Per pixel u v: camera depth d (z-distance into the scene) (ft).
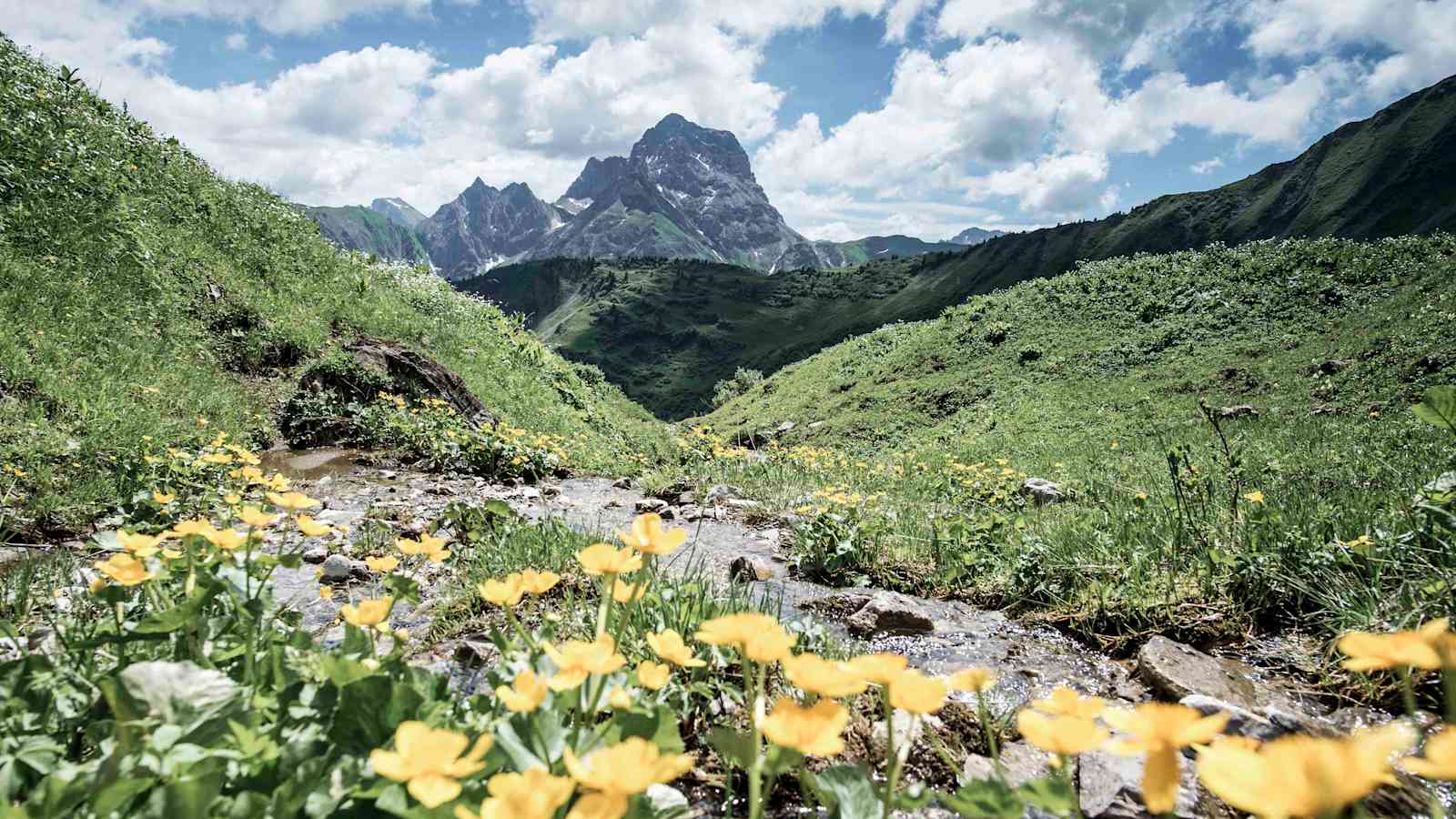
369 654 5.91
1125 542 16.07
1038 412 89.20
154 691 4.44
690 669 8.50
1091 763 8.02
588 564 5.07
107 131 44.86
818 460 38.47
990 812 3.23
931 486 32.73
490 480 29.91
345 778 3.92
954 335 137.39
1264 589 12.87
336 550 16.96
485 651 9.89
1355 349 75.41
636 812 3.87
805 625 10.77
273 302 41.68
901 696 3.38
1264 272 110.32
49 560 14.58
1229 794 1.77
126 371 28.32
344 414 34.19
